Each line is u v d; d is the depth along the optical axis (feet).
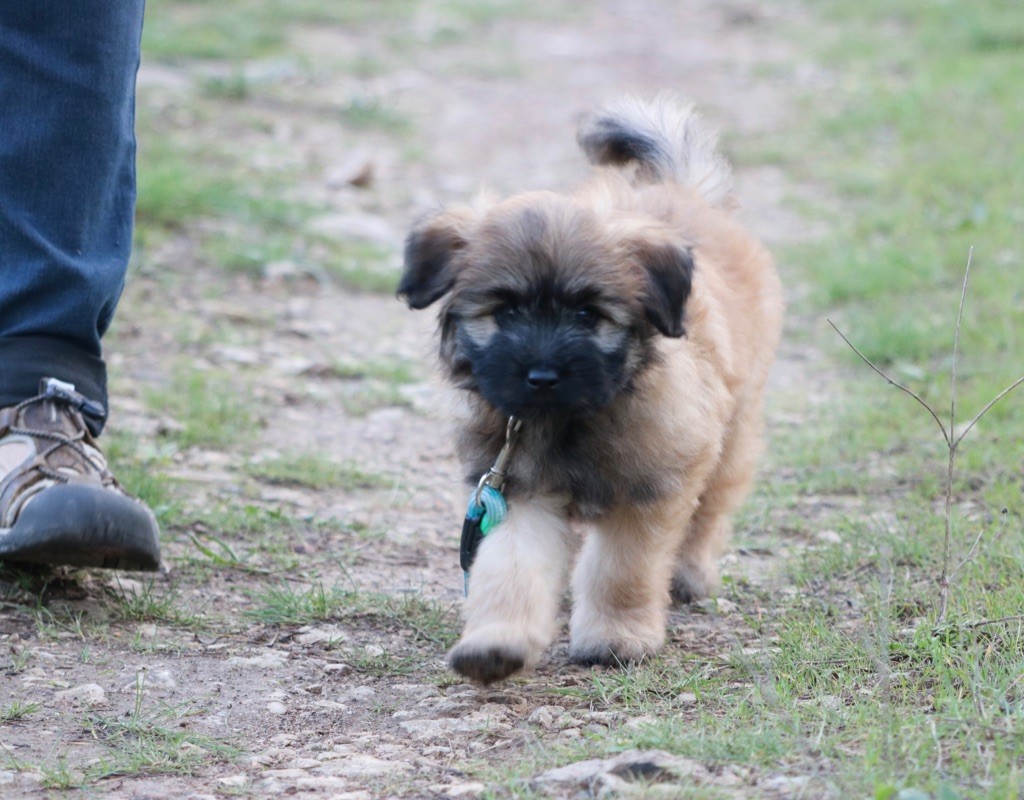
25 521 19.54
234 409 31.42
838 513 26.23
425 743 15.97
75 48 20.52
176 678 17.94
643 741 14.60
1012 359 33.81
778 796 12.93
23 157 20.54
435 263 18.92
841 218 50.90
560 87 75.56
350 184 53.67
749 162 59.57
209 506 25.52
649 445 18.24
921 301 40.04
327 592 21.53
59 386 20.93
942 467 27.66
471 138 64.28
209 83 64.54
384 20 89.40
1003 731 13.93
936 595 19.80
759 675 17.39
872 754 13.42
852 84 73.10
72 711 16.56
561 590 19.70
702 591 22.56
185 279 41.27
